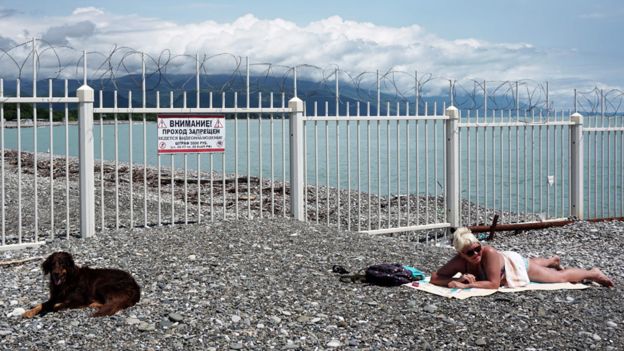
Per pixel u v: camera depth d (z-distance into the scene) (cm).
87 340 605
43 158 3145
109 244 961
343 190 2075
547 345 614
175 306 691
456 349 603
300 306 707
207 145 1124
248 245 961
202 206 1636
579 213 1476
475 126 1331
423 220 1573
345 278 810
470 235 782
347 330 643
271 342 609
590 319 691
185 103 1095
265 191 1955
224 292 744
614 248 1177
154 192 1917
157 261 869
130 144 1059
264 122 9344
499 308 715
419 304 723
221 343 603
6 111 1459
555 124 1446
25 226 1226
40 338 607
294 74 1165
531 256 1112
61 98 1004
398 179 1284
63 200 1568
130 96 1052
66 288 676
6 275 826
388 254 973
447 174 1327
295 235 1035
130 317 657
